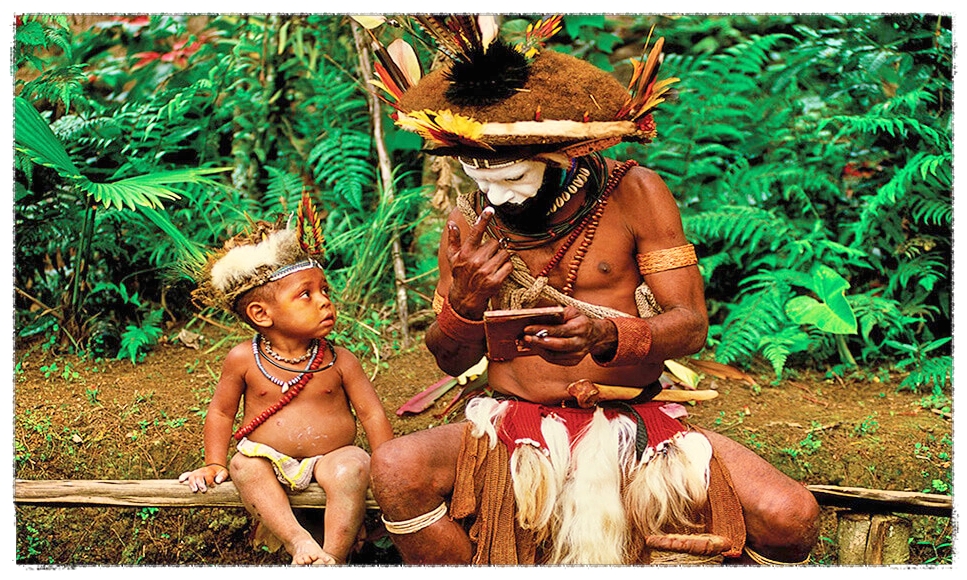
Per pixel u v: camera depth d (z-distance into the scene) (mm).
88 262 4219
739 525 2721
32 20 4484
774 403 3920
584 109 2523
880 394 4012
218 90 4750
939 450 3576
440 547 2756
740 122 4781
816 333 4305
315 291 2973
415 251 4574
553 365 2791
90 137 4441
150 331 4227
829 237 4594
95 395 3748
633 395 2814
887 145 4598
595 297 2775
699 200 4582
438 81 2623
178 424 3586
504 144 2496
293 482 2947
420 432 2811
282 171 4695
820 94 4781
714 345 4328
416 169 4891
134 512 3410
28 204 4336
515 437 2748
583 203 2736
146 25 5098
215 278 2977
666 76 4805
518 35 4500
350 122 4766
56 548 3408
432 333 2842
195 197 4484
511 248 2781
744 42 4805
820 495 3105
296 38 4797
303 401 2990
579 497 2682
